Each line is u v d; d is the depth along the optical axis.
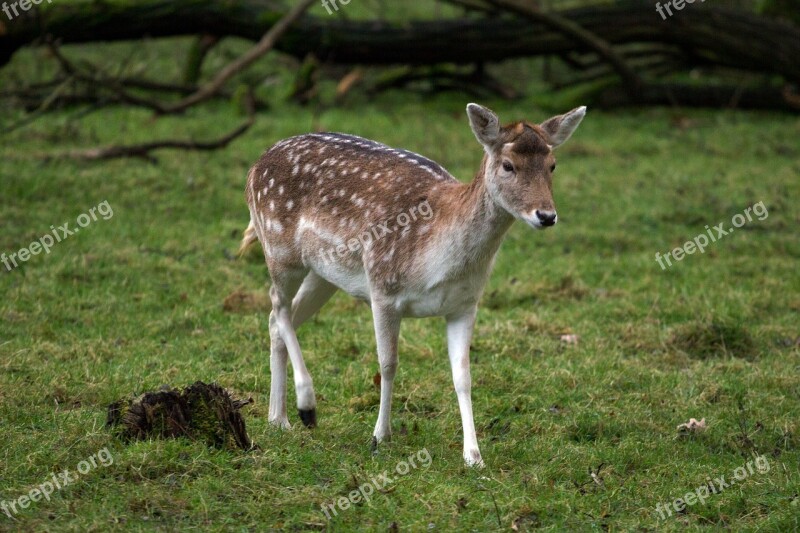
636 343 11.66
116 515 7.08
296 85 22.78
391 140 19.89
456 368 8.54
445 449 8.63
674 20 22.84
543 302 13.07
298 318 9.71
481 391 10.23
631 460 8.64
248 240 10.34
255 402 9.77
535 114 23.03
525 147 8.09
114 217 14.92
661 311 12.70
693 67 25.36
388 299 8.64
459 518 7.30
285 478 7.75
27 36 20.06
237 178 17.19
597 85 24.05
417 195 8.67
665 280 13.86
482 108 8.11
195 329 11.51
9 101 20.55
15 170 16.17
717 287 13.59
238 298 12.27
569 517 7.41
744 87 24.38
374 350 11.22
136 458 7.77
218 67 25.08
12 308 11.52
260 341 11.26
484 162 8.29
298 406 9.16
